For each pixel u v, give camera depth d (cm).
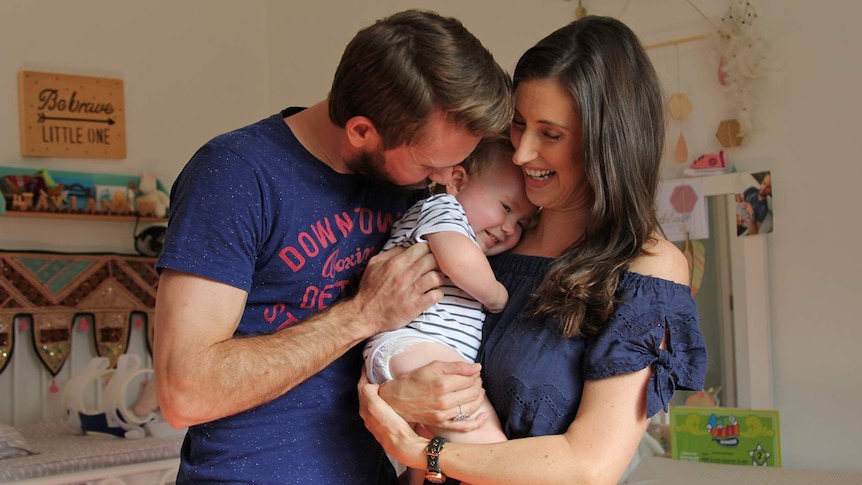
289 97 450
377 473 163
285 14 451
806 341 281
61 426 350
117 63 413
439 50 137
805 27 281
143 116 419
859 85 271
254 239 144
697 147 303
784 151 285
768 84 288
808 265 281
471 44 142
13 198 373
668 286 147
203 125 438
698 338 146
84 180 398
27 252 376
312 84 438
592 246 152
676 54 306
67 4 401
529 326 154
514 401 150
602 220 151
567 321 146
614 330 143
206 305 138
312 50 438
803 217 282
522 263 164
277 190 146
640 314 144
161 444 302
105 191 402
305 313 154
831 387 276
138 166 417
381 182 153
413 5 391
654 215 153
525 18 349
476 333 159
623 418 140
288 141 151
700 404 296
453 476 142
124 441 312
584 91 146
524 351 152
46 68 395
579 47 148
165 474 289
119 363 334
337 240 154
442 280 154
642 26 315
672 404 301
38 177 382
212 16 443
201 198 141
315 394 153
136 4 420
